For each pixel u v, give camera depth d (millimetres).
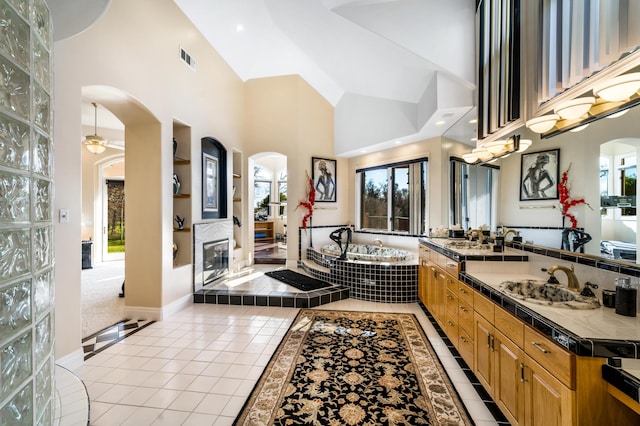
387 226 5809
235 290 4184
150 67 3199
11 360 729
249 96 5926
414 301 4113
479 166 3266
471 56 3145
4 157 723
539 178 2184
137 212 3412
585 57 1653
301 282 4602
